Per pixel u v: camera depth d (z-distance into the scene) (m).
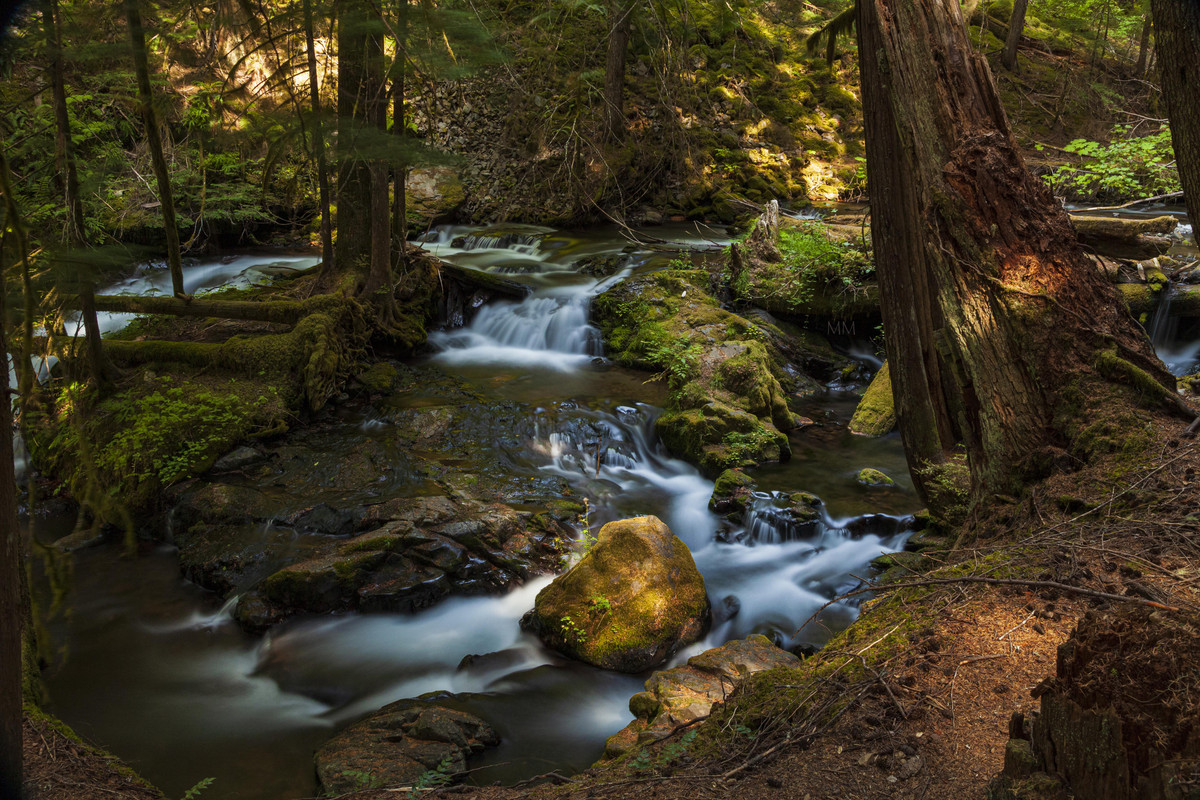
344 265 12.20
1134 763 2.11
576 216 18.02
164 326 11.23
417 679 6.12
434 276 12.98
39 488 8.69
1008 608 4.14
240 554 7.38
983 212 5.61
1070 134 21.44
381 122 7.45
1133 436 5.09
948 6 5.79
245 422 9.15
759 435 9.49
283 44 6.43
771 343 11.88
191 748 5.34
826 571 7.42
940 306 5.86
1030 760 2.48
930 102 5.74
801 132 21.03
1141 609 2.36
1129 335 5.60
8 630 2.04
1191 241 12.83
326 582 6.85
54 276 3.70
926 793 3.01
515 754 5.15
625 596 6.33
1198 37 3.81
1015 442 5.48
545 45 13.25
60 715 5.64
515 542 7.50
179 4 5.46
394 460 8.90
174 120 12.76
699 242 16.27
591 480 9.04
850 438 10.25
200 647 6.54
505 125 18.64
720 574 7.47
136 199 13.98
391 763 4.78
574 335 12.59
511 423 9.80
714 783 3.28
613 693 5.89
